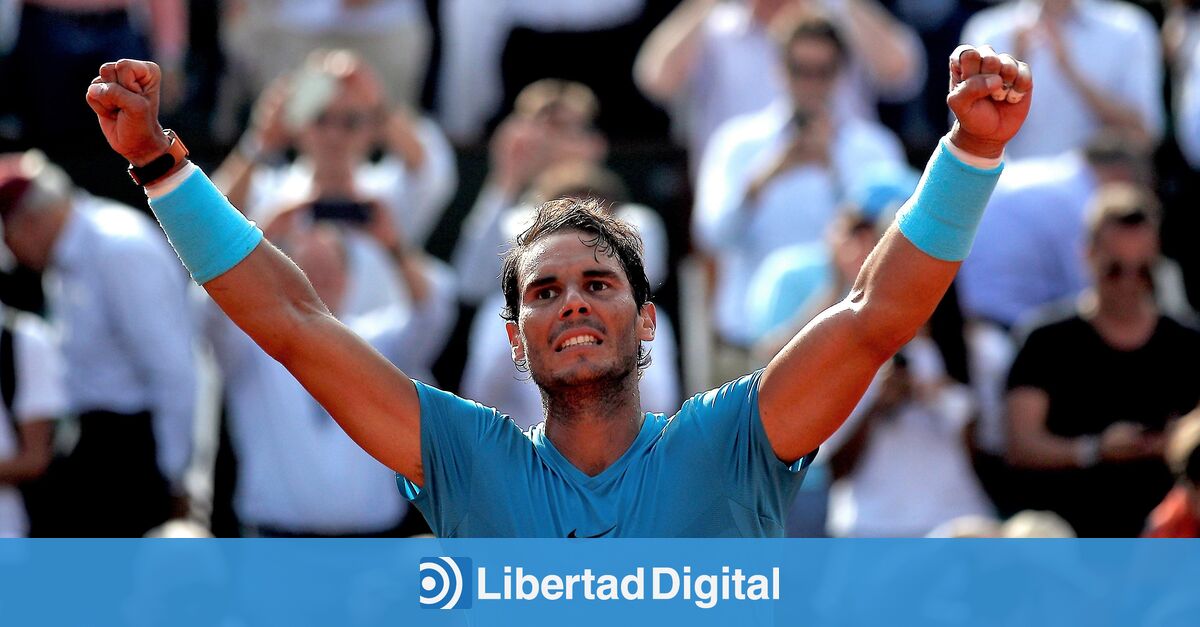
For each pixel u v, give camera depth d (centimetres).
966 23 3044
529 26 2962
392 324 2223
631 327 998
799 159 2438
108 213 2144
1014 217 2427
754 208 2436
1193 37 2991
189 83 2925
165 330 2111
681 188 2742
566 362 983
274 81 2875
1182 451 1812
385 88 2897
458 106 2973
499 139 2619
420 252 2545
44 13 2691
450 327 2484
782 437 973
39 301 2184
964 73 935
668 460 987
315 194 2258
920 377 2072
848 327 954
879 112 2955
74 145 2677
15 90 2700
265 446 2116
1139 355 2052
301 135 2289
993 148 941
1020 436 2058
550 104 2505
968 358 2102
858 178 2411
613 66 2980
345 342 995
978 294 2412
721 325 2420
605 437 996
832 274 2134
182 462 2123
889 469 2056
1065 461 2039
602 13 2969
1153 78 2866
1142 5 3275
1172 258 2786
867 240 2077
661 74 2767
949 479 2059
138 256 2108
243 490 2133
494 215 2480
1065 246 2412
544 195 2283
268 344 996
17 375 2042
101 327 2109
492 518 980
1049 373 2059
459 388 2480
